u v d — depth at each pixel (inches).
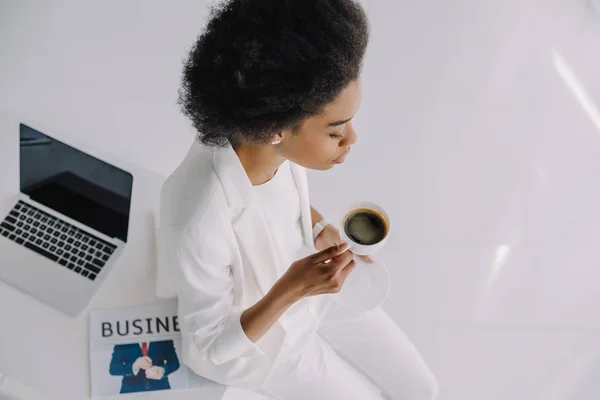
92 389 56.3
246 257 48.8
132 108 85.8
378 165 85.6
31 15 91.3
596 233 83.1
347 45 35.6
